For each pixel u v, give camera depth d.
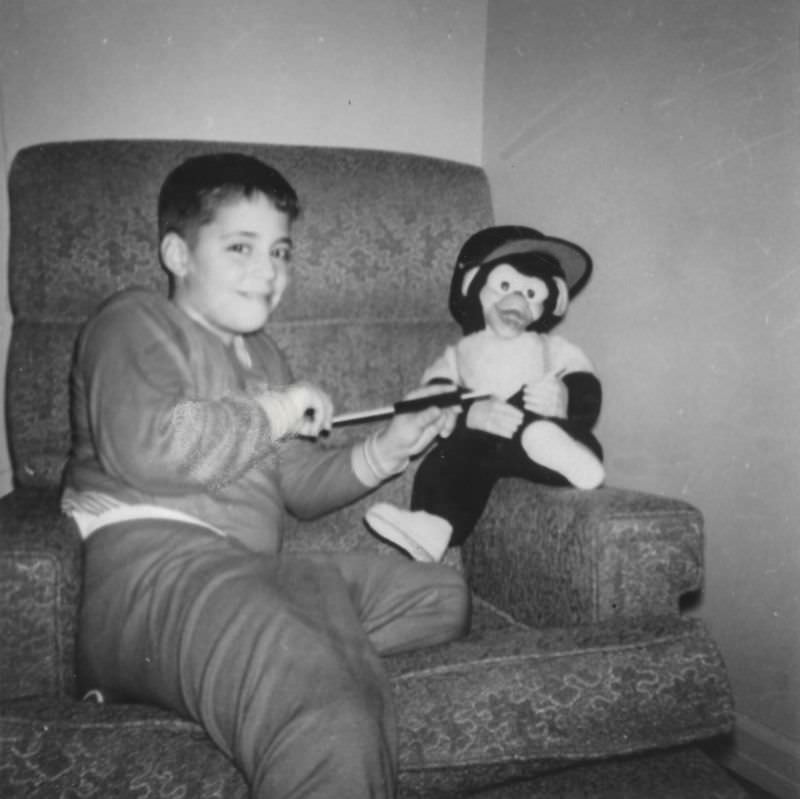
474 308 1.29
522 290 1.25
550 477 1.12
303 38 1.68
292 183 1.32
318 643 0.72
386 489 1.33
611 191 1.48
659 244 1.39
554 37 1.60
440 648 0.83
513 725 0.76
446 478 1.20
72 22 1.54
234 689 0.70
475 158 1.83
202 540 0.87
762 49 1.20
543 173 1.65
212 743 0.72
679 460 1.39
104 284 1.22
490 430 1.17
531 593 1.07
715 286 1.30
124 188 1.24
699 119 1.30
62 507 0.98
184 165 1.07
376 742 0.66
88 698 0.84
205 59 1.62
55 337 1.22
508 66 1.74
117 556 0.87
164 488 0.91
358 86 1.73
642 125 1.40
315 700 0.67
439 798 0.76
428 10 1.77
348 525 1.30
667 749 0.80
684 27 1.32
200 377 1.00
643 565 0.96
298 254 1.32
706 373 1.32
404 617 0.96
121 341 0.95
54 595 0.83
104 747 0.69
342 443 1.32
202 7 1.61
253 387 1.08
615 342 1.50
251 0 1.64
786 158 1.17
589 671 0.80
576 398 1.23
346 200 1.35
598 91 1.50
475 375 1.26
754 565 1.28
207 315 1.04
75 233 1.22
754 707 1.31
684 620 0.89
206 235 1.02
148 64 1.59
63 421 1.20
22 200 1.23
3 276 1.50
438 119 1.80
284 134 1.69
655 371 1.42
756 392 1.25
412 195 1.38
